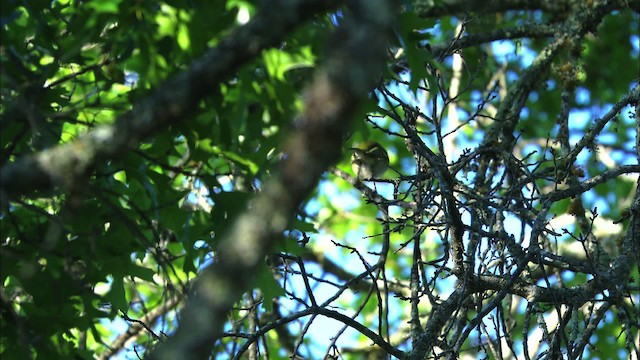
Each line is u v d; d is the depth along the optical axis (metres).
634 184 23.53
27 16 9.88
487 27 17.84
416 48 9.47
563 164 12.91
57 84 8.98
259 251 4.66
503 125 14.10
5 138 8.48
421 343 10.48
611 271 10.60
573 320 10.96
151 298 18.19
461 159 11.85
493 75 19.97
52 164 6.17
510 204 11.62
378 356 20.77
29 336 9.05
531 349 17.55
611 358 22.44
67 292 8.97
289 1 6.00
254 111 9.10
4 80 7.97
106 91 9.85
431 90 9.60
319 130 4.54
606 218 22.83
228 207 9.30
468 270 10.14
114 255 9.34
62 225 7.91
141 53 8.52
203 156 9.16
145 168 9.20
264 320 16.09
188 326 4.68
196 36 8.41
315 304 10.46
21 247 8.91
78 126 10.15
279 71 8.47
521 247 10.44
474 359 17.92
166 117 6.12
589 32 15.15
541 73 14.43
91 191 7.90
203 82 6.06
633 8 15.02
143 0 8.36
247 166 9.09
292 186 4.60
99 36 8.53
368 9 4.61
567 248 18.97
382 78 9.86
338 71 4.53
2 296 8.20
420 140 10.96
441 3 12.72
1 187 6.10
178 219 9.55
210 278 4.71
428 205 11.49
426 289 10.77
